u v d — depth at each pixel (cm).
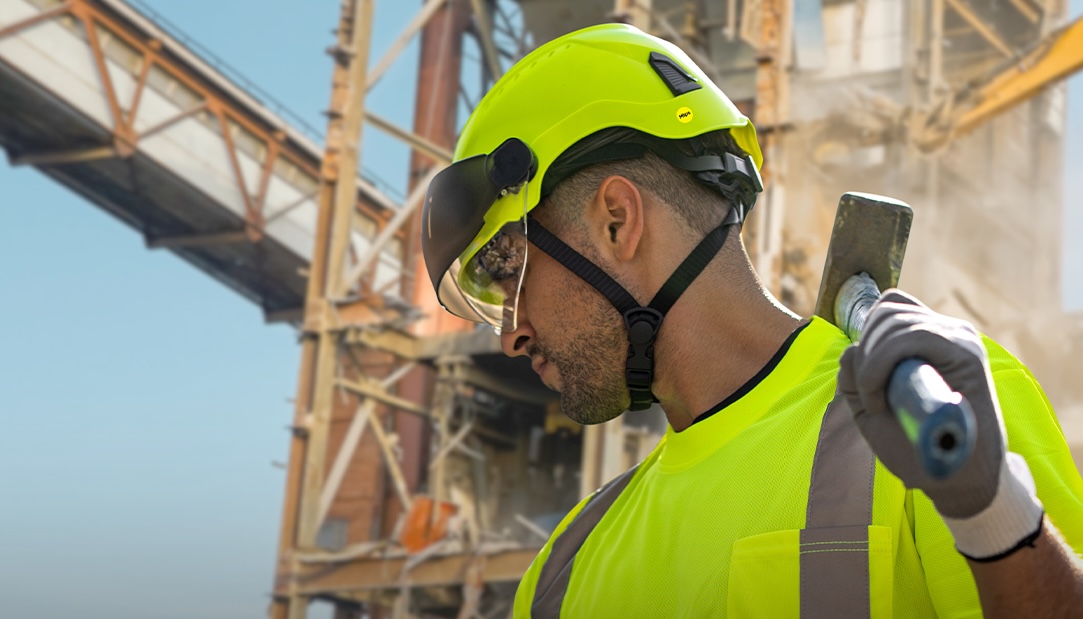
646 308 158
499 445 2420
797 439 145
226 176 2434
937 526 127
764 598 137
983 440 85
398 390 2638
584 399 165
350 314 2120
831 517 135
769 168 1614
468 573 1797
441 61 2584
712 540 146
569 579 180
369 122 2214
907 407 83
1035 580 93
